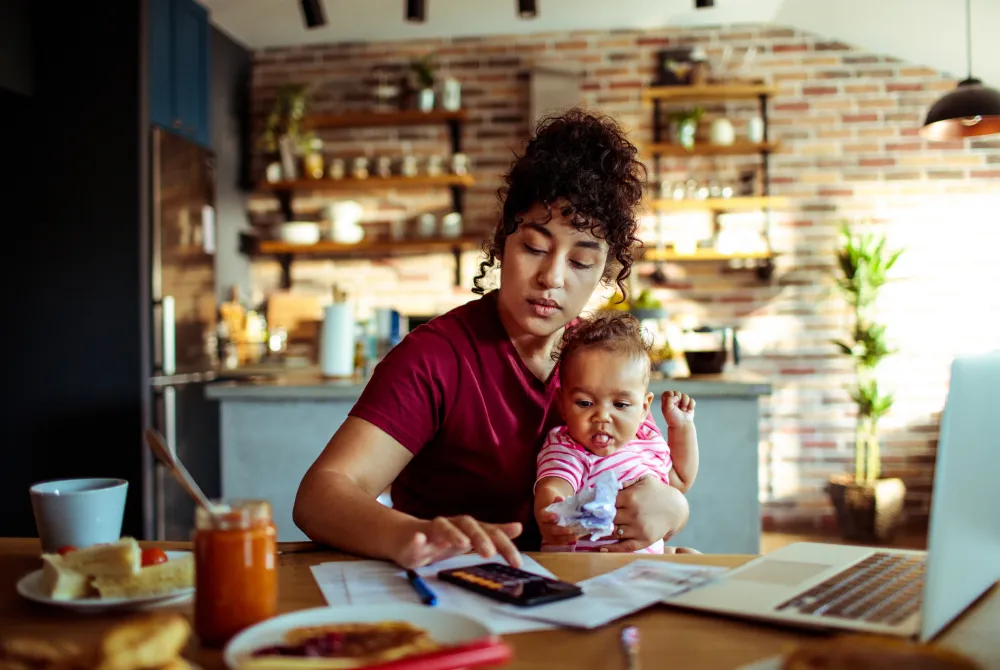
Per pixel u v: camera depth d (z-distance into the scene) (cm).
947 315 469
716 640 76
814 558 100
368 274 509
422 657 62
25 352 357
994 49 425
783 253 479
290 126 490
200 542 76
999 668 69
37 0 357
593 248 127
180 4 400
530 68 494
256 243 516
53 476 356
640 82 491
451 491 137
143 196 355
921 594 85
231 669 64
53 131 356
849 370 475
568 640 76
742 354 482
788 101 482
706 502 281
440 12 462
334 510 106
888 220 475
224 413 298
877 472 452
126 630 61
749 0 450
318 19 365
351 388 292
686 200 470
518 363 135
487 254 151
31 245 358
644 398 148
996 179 469
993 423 82
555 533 124
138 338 352
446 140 505
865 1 423
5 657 66
